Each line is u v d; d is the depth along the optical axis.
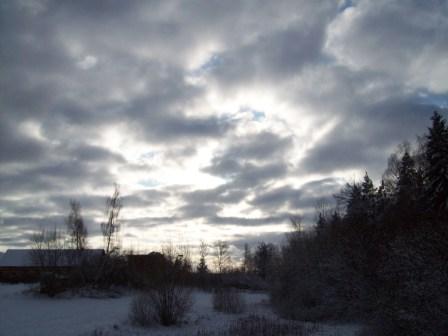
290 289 30.61
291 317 26.61
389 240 19.70
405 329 15.03
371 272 20.55
